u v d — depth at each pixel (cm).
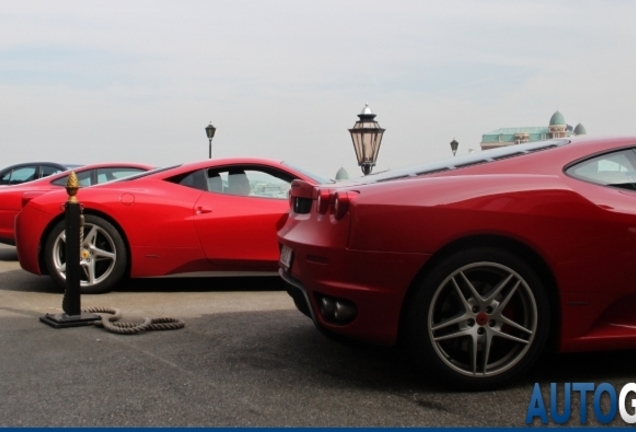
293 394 322
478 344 327
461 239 323
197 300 577
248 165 637
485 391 329
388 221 318
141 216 607
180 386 332
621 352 398
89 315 474
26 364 369
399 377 350
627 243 333
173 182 625
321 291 332
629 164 356
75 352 393
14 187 874
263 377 348
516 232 322
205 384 336
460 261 321
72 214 469
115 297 593
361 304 321
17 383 336
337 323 332
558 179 338
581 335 334
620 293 335
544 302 329
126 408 302
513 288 326
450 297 327
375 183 339
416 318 320
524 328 328
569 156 353
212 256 614
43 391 324
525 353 329
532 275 327
